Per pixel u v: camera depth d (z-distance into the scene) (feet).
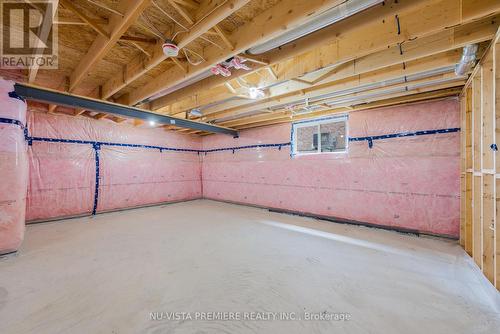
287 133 17.71
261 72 9.79
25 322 5.20
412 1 4.93
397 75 8.46
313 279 7.33
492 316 5.51
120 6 5.63
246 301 6.14
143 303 5.98
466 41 6.16
